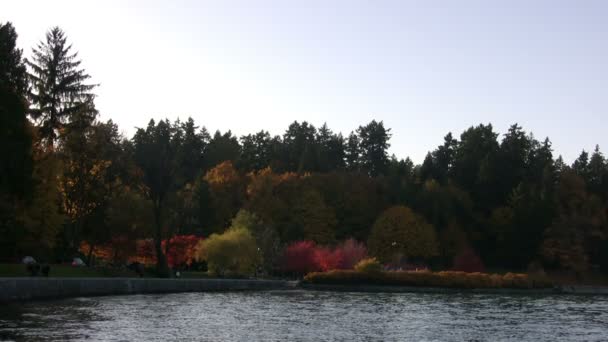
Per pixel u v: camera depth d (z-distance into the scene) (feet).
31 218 203.41
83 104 237.04
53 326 104.22
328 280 271.69
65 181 237.86
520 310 177.37
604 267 407.64
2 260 208.95
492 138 500.33
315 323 124.26
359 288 269.64
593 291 322.96
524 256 405.80
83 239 262.67
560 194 437.58
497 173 461.37
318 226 384.47
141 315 127.65
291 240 356.18
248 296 206.80
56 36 234.58
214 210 358.23
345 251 327.06
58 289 162.09
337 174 438.81
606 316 163.84
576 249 392.47
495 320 142.82
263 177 400.67
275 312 146.10
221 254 277.64
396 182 441.27
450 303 199.41
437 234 406.00
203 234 342.85
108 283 184.34
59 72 233.96
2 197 181.47
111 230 252.21
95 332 99.71
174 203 281.95
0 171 166.50
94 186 243.60
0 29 188.24
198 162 516.32
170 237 284.00
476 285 288.71
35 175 199.82
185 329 108.78
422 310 165.89
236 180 411.75
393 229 386.73
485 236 429.79
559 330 125.70
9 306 136.05
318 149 520.42
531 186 441.68
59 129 234.17
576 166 549.54
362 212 418.10
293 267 315.37
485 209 456.45
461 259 381.19
